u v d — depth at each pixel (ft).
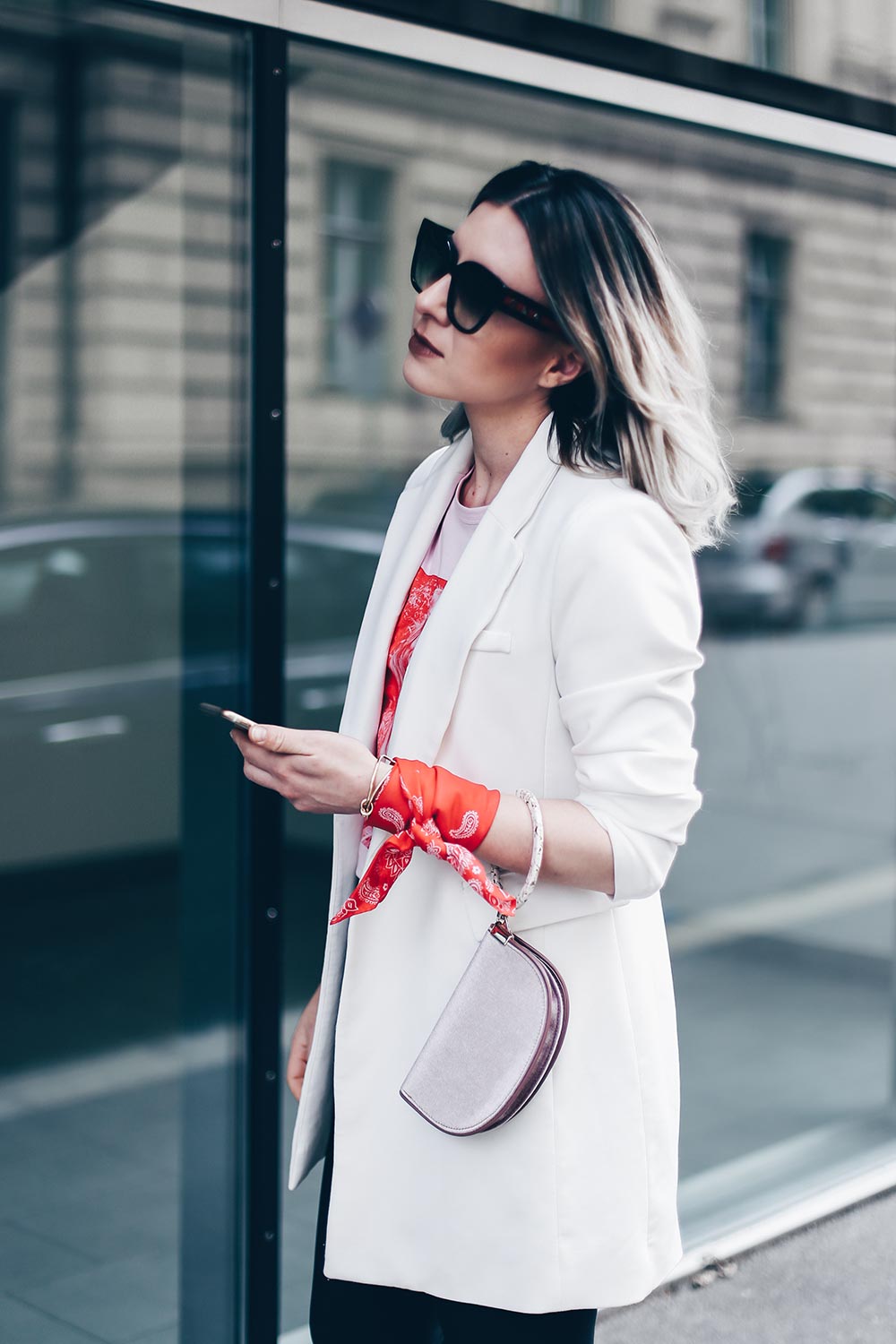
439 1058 4.71
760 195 9.40
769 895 10.55
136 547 6.87
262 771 4.69
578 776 4.72
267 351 7.06
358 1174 5.06
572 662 4.70
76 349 6.57
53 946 6.91
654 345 4.84
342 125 7.32
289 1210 8.11
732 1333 8.61
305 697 7.63
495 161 7.93
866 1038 11.18
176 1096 7.36
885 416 10.44
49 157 6.42
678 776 4.70
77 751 6.84
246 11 6.71
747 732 10.19
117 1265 7.30
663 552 4.75
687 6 8.53
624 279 4.82
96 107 6.51
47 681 6.70
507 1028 4.61
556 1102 4.83
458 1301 4.98
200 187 6.82
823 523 10.24
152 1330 7.44
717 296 9.30
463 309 4.81
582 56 8.04
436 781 4.62
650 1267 5.04
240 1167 7.60
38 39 6.35
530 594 4.80
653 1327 8.66
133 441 6.79
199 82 6.76
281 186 6.97
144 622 6.94
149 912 7.16
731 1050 10.46
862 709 10.83
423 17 7.32
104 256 6.61
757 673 10.16
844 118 9.60
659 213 8.89
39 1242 7.09
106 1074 7.15
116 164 6.59
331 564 7.64
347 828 5.29
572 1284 4.83
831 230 9.84
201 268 6.88
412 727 4.88
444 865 4.91
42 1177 7.06
